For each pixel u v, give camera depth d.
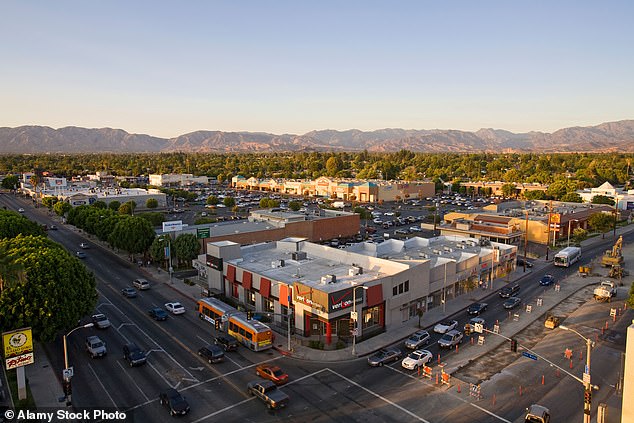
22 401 36.38
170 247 81.44
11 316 41.62
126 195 162.62
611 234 118.88
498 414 35.38
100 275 77.69
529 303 64.12
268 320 55.97
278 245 73.56
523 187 193.12
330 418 34.50
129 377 41.16
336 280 54.28
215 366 43.59
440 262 65.25
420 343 48.28
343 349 47.72
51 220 141.62
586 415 31.06
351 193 196.50
